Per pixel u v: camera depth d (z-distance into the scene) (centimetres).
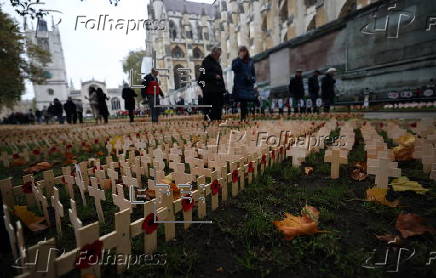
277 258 123
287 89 2169
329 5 2034
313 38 1845
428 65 1176
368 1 1627
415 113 866
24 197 210
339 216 160
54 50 6116
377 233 140
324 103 1084
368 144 250
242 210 173
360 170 229
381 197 170
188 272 116
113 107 6619
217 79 666
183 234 146
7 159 334
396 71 1309
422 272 112
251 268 116
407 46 1248
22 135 786
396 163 173
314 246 127
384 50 1355
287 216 150
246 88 735
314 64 1867
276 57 2253
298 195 192
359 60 1503
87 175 216
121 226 110
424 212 160
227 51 4044
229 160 227
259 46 3281
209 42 5072
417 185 188
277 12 2872
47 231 158
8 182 176
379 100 1406
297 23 2452
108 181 214
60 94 6291
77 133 591
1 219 118
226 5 4019
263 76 2477
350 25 1530
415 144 263
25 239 149
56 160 363
